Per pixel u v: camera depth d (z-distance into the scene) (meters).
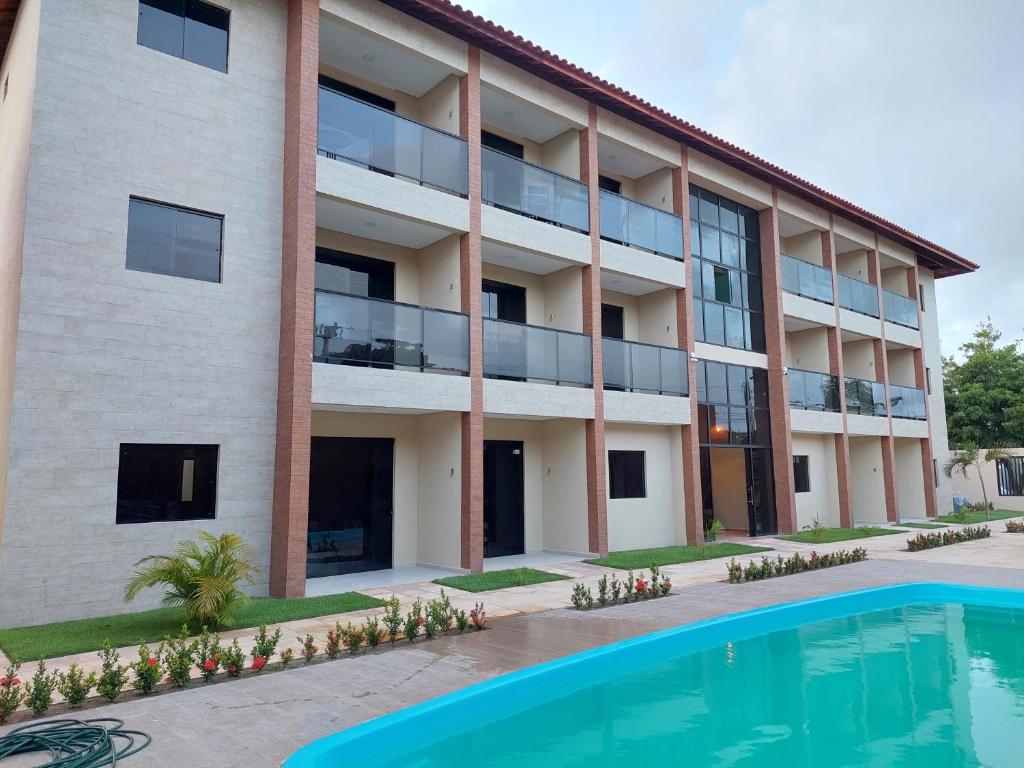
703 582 11.38
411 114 13.79
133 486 9.01
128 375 9.04
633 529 15.75
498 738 5.53
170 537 9.20
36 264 8.47
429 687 5.97
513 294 15.30
